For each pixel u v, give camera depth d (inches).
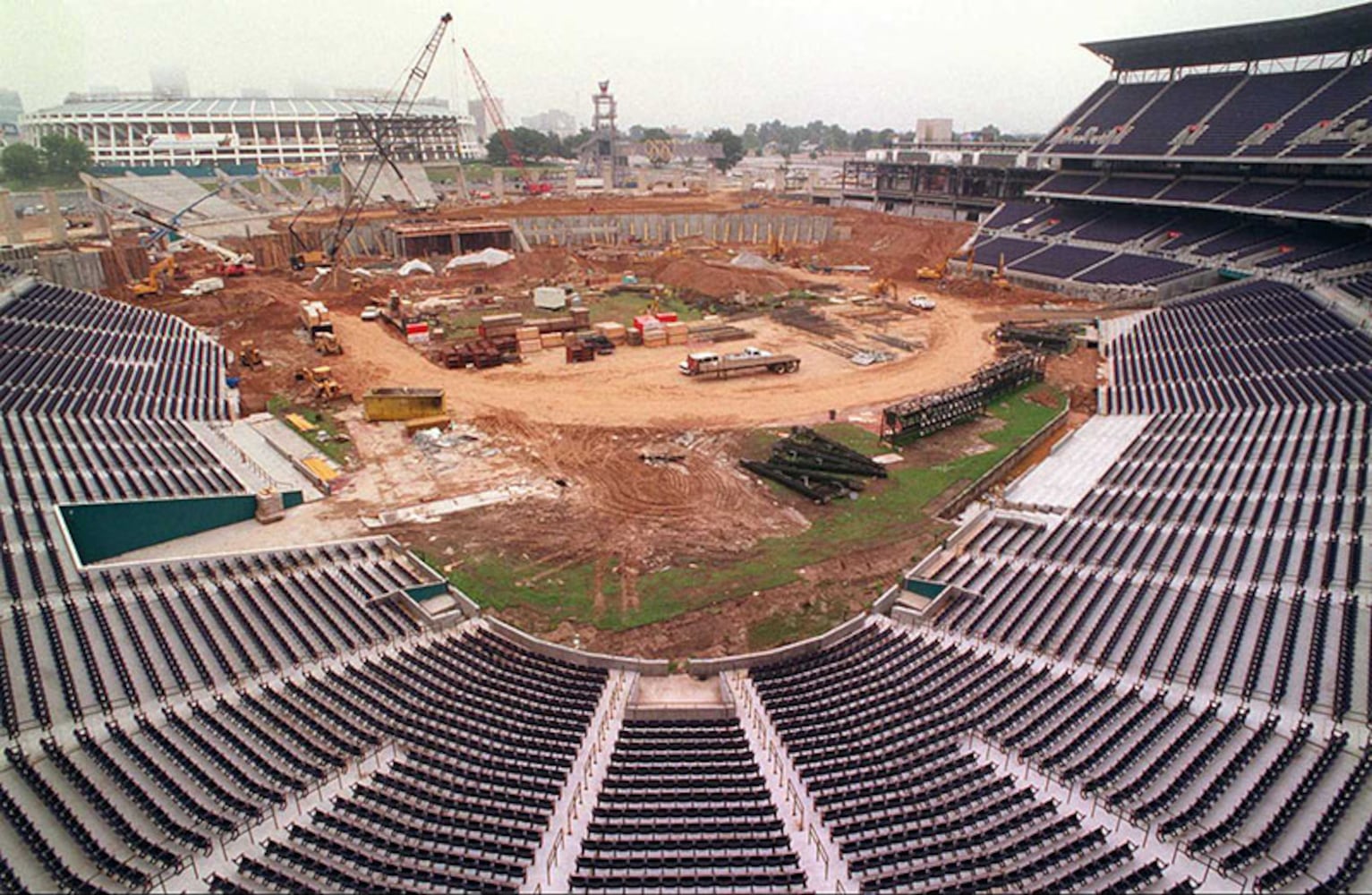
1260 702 1180.5
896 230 5674.2
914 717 1296.8
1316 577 1413.6
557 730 1290.6
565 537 1914.4
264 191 6988.2
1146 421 2514.8
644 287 4539.9
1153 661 1316.4
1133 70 4766.2
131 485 1865.2
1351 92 3681.1
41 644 1285.7
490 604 1652.3
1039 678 1338.6
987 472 2256.4
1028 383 2952.8
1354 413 2011.6
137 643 1347.2
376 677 1381.6
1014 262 4640.8
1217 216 4227.4
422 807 1100.5
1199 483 1900.8
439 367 3159.5
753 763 1203.2
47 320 2731.3
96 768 1085.8
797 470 2241.6
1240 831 984.9
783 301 4288.9
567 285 4606.3
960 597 1627.7
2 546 1509.6
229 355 3147.1
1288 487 1753.2
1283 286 3221.0
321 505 2047.2
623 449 2416.3
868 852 1019.9
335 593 1633.9
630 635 1569.9
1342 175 3713.1
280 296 4106.8
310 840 1013.2
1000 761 1174.3
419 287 4475.9
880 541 1894.7
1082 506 1927.9
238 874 957.2
